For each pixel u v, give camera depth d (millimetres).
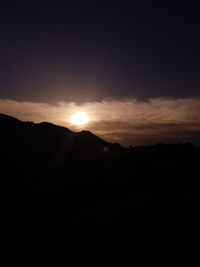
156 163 51156
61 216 27672
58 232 20531
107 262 13664
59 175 58188
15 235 22281
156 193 28016
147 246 14445
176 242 14281
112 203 27781
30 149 93625
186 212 18969
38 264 15133
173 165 47875
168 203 22031
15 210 35344
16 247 18781
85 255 15102
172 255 12914
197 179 33969
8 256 17125
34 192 47250
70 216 26266
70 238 18469
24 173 65438
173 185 31484
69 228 20969
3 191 48062
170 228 16281
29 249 17891
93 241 16969
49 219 27188
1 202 40188
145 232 16484
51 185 51250
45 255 16297
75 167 61406
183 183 31922
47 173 62031
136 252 14117
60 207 33531
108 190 38406
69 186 47312
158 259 12773
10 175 62656
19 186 52781
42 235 20797
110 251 14828
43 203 37812
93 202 32500
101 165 57469
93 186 43469
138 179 42062
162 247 13891
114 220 20125
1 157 76750
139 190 33000
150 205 22391
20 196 44438
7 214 33031
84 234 18656
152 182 37219
